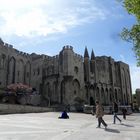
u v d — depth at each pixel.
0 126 17.64
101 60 80.31
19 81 63.88
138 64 12.34
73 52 66.31
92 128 17.89
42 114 36.19
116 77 85.69
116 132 15.39
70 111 53.62
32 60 70.25
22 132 14.60
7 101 48.69
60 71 64.12
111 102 79.06
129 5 10.00
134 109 75.50
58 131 15.61
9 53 61.97
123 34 11.36
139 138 12.83
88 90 70.31
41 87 66.62
